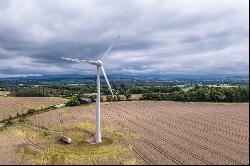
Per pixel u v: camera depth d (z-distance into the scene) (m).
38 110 114.12
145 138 65.69
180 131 70.31
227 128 65.56
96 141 64.44
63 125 84.38
